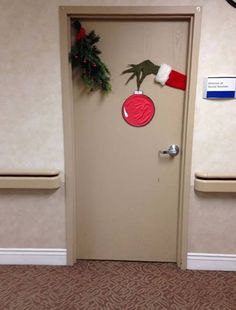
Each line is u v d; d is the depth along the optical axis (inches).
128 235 88.8
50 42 74.5
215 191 78.0
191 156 79.1
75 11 72.4
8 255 86.9
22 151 81.0
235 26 72.1
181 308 69.3
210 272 84.2
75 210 87.2
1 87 77.5
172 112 80.8
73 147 82.3
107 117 81.9
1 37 74.5
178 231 86.4
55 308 69.2
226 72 74.5
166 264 88.8
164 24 76.0
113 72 79.1
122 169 84.9
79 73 79.1
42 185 79.3
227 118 76.9
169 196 85.8
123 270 85.3
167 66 77.4
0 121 79.5
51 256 86.9
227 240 83.8
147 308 69.4
